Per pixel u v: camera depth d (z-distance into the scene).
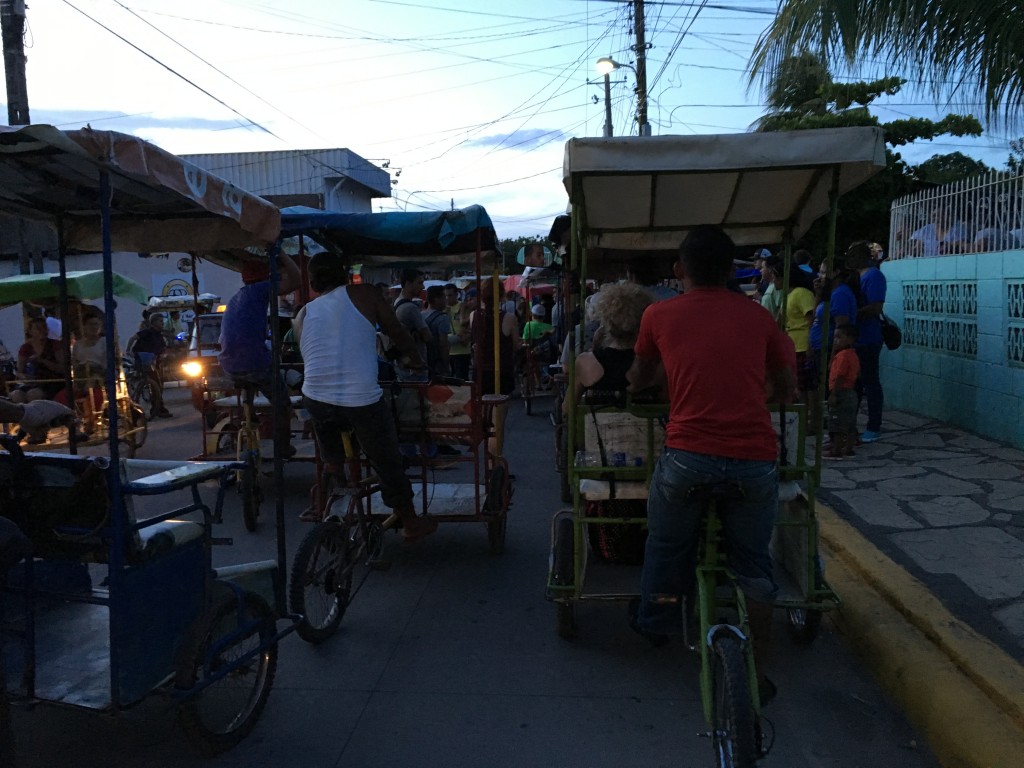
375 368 4.39
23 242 14.12
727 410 2.91
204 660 3.11
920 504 5.84
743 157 3.33
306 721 3.51
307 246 7.41
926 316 9.17
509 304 13.55
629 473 3.83
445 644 4.26
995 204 7.89
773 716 3.51
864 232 15.52
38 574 3.46
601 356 3.85
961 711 3.20
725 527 3.07
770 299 8.27
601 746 3.28
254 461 6.40
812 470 3.72
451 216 5.29
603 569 4.29
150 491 2.91
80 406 8.61
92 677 3.12
